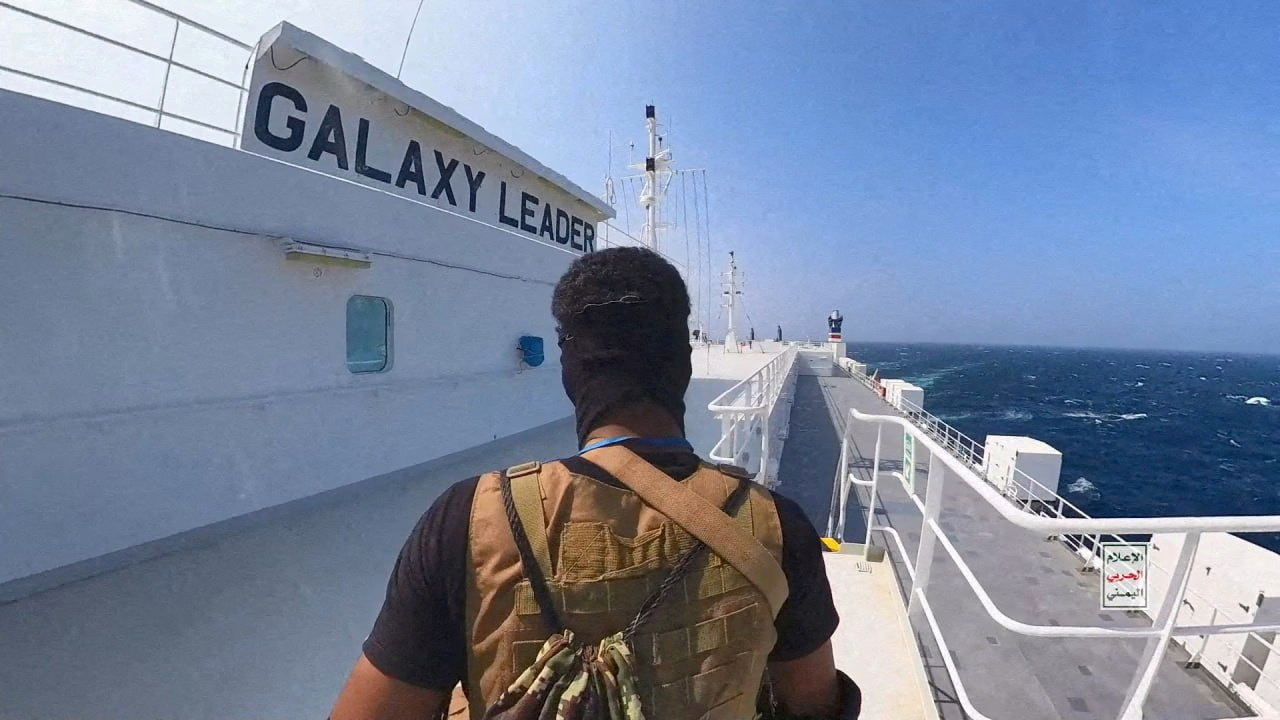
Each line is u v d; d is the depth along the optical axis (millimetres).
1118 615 3939
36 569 3488
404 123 6777
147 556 3904
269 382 4918
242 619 3254
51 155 3539
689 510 824
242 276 4660
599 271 1010
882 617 3494
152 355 4078
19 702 2498
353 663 2938
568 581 772
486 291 7855
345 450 5609
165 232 4129
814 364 28469
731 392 5141
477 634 791
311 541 4336
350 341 5758
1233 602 3486
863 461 8883
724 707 792
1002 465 8250
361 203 5738
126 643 2971
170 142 4137
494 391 8023
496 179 8500
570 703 706
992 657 3340
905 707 2771
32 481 3465
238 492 4625
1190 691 3268
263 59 5199
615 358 966
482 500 843
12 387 3410
